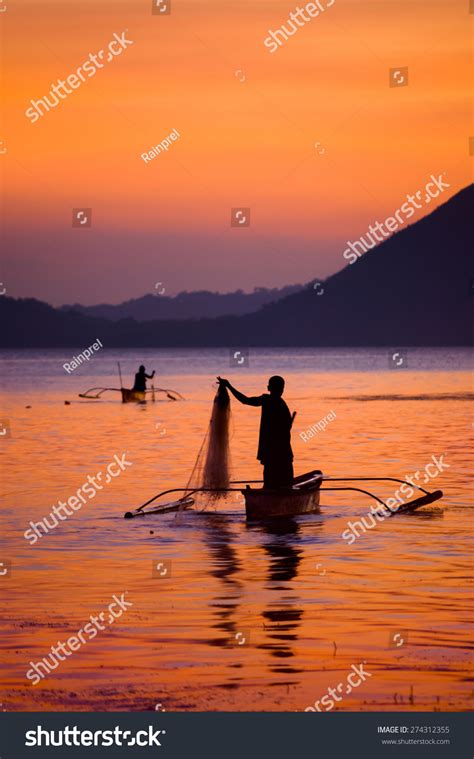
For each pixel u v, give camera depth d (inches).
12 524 853.2
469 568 664.4
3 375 5438.0
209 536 796.0
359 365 7003.0
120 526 845.2
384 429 1844.2
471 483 1087.6
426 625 521.7
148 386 4015.8
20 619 541.3
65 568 672.4
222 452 990.4
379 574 645.9
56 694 430.6
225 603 571.8
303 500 914.7
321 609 555.5
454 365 6771.7
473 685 435.5
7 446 1549.0
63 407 2674.7
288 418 935.0
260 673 450.6
